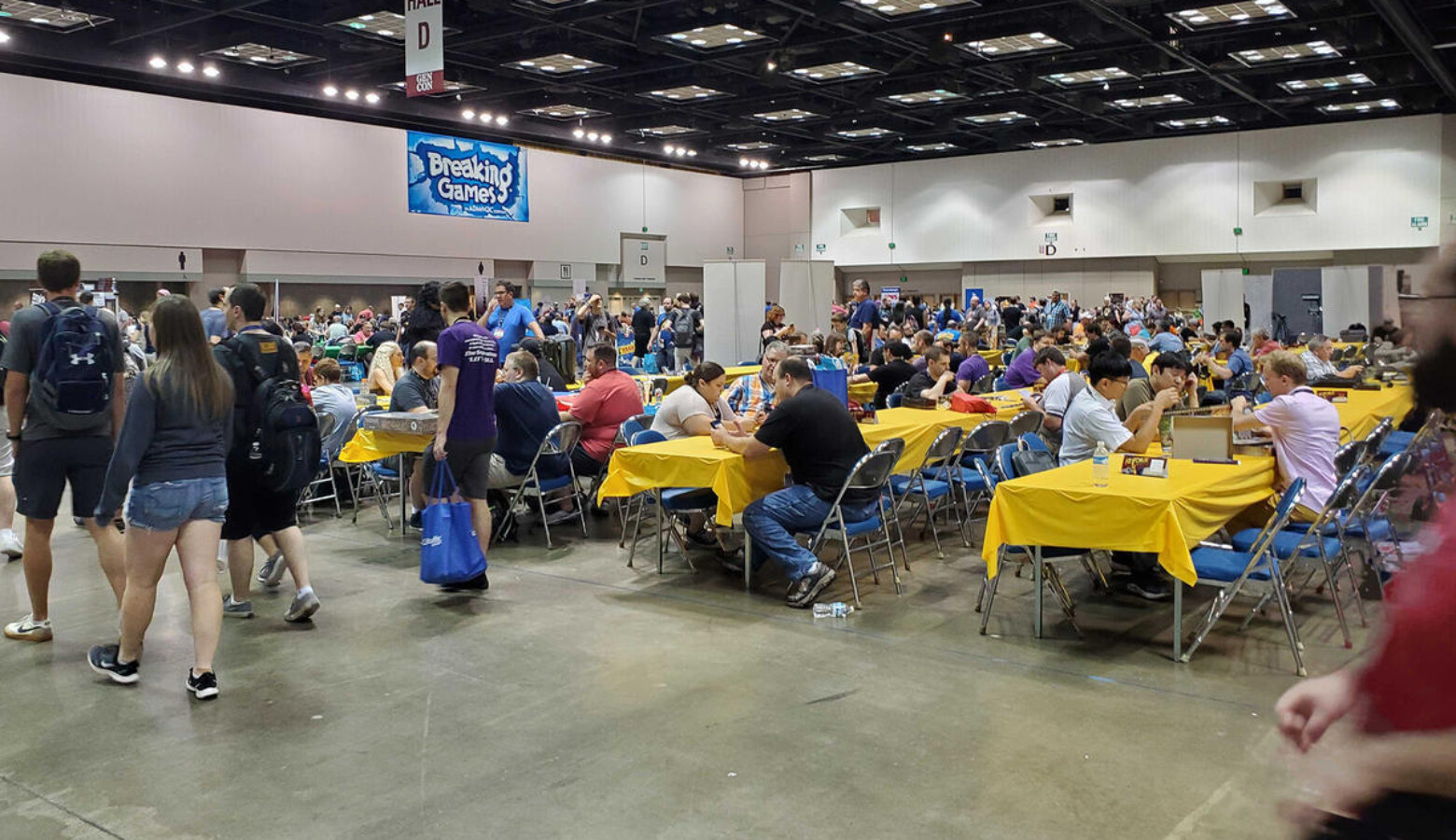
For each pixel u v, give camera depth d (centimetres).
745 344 1504
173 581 595
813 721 382
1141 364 916
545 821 307
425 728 379
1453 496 107
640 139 2639
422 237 2338
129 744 367
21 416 454
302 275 2125
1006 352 1546
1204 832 296
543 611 531
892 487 663
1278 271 1767
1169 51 1650
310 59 1777
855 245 2970
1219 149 2409
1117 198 2550
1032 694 408
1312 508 511
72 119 1788
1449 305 102
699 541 670
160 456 397
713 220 3095
